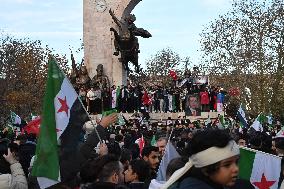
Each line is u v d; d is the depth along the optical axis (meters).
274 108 66.56
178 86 50.66
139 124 35.78
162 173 9.65
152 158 11.59
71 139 8.71
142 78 89.12
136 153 15.86
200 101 48.81
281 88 68.12
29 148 13.28
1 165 10.09
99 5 53.66
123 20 53.06
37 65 87.31
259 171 9.23
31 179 9.57
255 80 67.25
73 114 8.88
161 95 50.44
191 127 34.62
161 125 37.56
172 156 9.71
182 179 5.27
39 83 86.44
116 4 53.38
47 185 8.15
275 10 65.50
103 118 9.95
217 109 48.84
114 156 8.62
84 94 47.78
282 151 12.77
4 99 82.06
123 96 47.47
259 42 65.75
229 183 5.14
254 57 66.19
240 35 67.00
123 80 52.69
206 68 70.88
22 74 84.75
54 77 8.92
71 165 8.53
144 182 10.02
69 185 8.22
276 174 9.25
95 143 9.66
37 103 85.75
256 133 18.42
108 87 49.66
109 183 7.18
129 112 47.53
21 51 85.88
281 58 65.62
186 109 49.03
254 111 67.00
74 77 49.47
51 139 8.41
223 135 5.13
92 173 8.34
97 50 53.41
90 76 53.16
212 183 5.14
